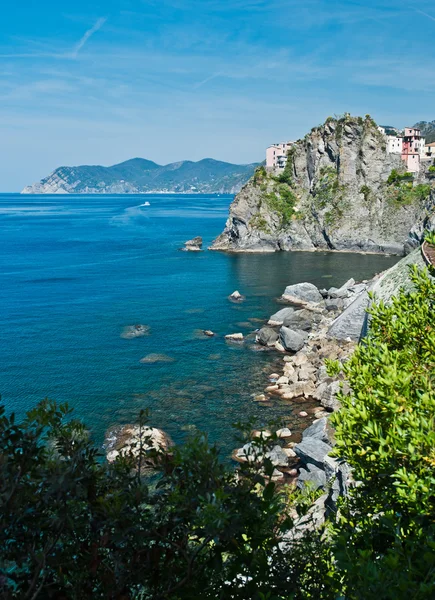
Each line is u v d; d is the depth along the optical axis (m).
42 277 93.19
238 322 63.16
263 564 6.96
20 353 50.34
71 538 6.57
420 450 9.00
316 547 8.27
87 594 6.52
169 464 7.21
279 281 91.56
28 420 7.14
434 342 12.23
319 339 54.12
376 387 11.38
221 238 145.00
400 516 9.15
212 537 6.36
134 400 39.91
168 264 111.12
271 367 47.88
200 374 45.84
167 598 6.52
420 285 14.98
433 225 118.44
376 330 14.41
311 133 153.00
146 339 55.66
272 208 144.38
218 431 35.03
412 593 6.21
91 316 65.00
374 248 136.62
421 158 159.75
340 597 8.46
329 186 145.50
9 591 5.79
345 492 18.81
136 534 6.43
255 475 7.02
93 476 6.96
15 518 6.07
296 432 35.19
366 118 145.75
